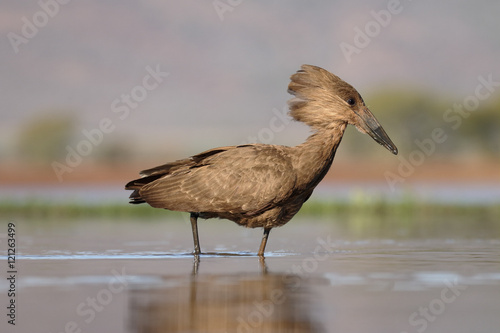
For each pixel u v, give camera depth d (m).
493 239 17.80
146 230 21.34
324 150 14.84
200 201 14.72
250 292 10.47
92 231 20.72
